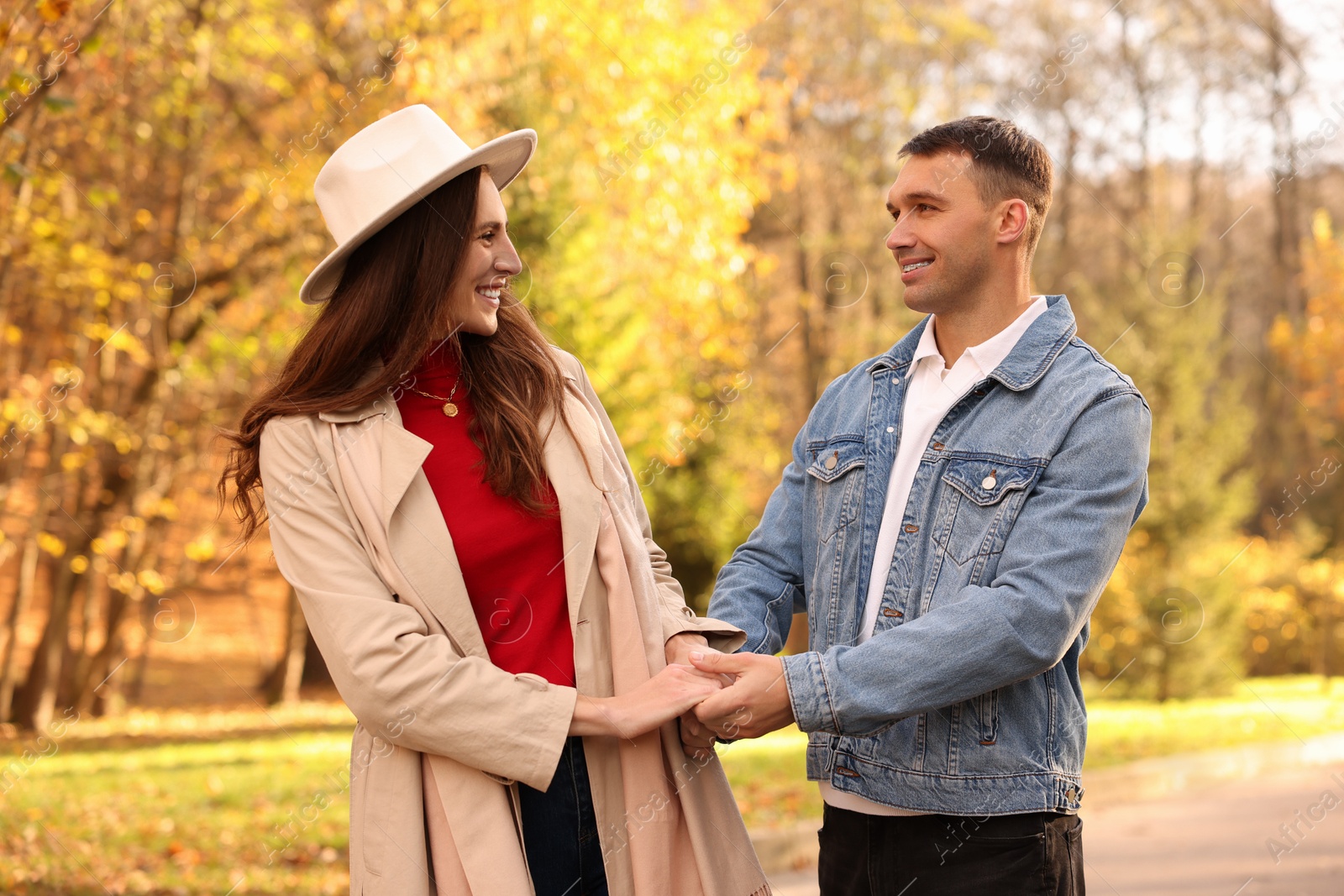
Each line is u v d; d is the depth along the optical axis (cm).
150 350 978
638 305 900
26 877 495
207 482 1091
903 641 183
